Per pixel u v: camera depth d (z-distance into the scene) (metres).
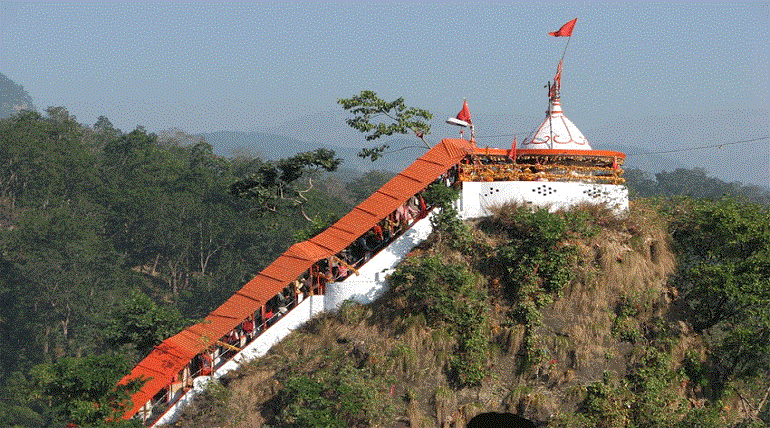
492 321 139.38
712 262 154.88
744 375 145.62
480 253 145.38
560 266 140.50
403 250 149.50
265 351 146.50
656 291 143.75
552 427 132.25
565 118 157.12
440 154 155.62
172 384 145.75
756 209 155.12
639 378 136.25
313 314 147.88
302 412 129.62
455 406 133.88
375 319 142.00
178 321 162.25
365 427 130.75
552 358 136.75
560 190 150.00
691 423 133.12
